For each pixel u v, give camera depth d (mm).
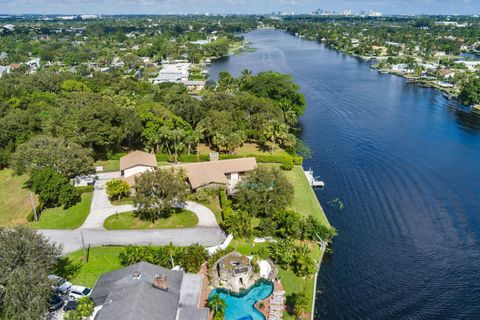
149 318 46312
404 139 139250
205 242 73562
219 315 53156
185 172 95500
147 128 115562
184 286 59094
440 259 74062
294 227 74750
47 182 84000
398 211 90562
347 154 124812
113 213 83938
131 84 186625
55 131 112875
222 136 113500
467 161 120062
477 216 89000
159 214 82688
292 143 118688
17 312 46125
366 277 68688
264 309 57562
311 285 64312
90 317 50188
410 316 60844
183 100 137875
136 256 63156
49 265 53500
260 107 137125
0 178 104000
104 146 115812
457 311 62156
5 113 126750
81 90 172375
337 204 93500
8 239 50875
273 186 81375
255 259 65625
